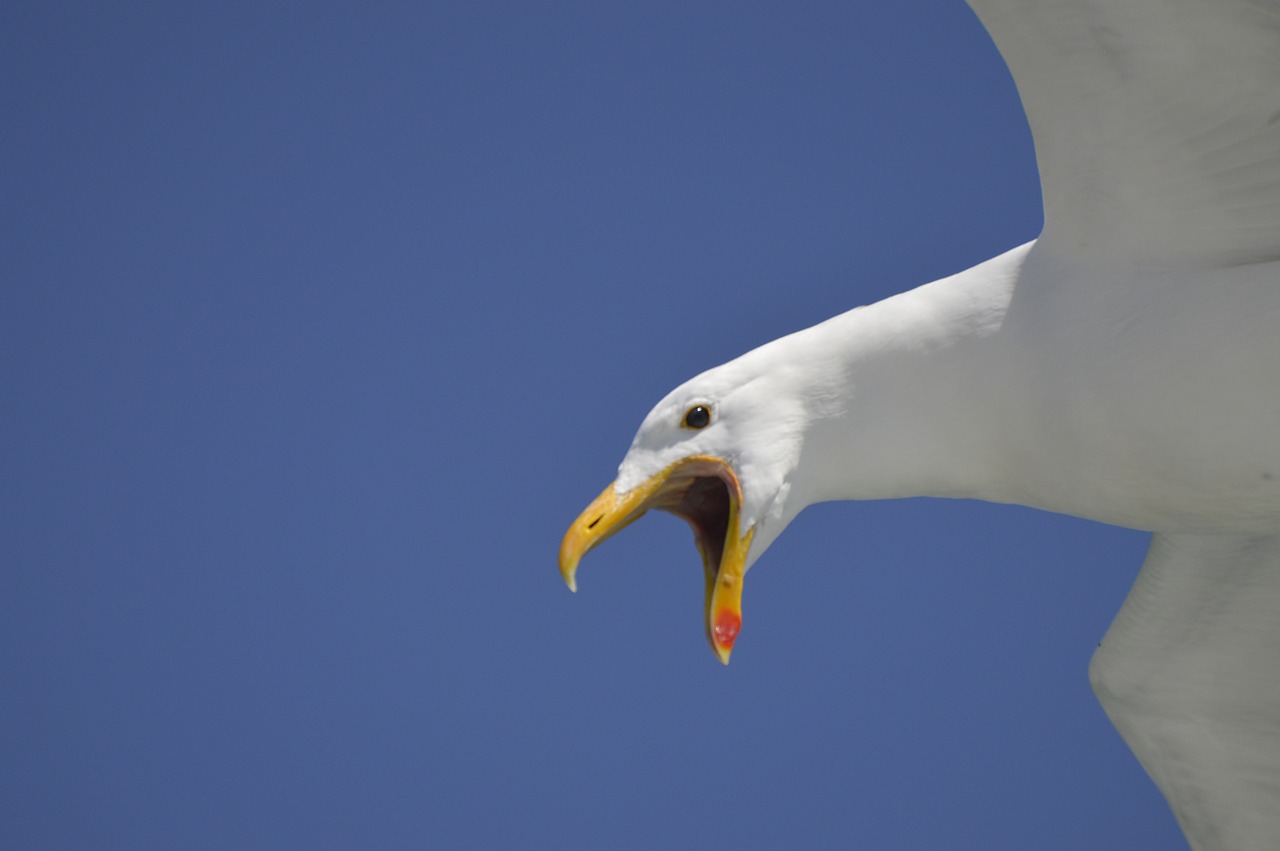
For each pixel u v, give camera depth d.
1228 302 9.32
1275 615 11.52
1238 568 11.42
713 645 10.36
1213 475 9.53
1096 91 9.30
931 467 10.22
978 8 9.20
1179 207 9.48
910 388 10.09
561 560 10.66
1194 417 9.40
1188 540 11.40
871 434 10.24
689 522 11.15
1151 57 9.07
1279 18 8.75
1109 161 9.51
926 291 10.21
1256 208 9.39
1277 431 9.26
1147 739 12.27
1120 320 9.55
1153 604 11.77
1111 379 9.55
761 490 10.44
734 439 10.55
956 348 9.95
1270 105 9.12
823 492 10.52
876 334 10.20
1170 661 11.91
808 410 10.40
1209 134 9.27
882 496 10.49
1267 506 9.62
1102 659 12.13
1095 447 9.73
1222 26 8.86
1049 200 9.79
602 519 10.74
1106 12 8.96
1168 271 9.59
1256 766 12.03
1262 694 11.81
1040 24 9.13
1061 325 9.70
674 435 10.73
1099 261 9.73
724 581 10.44
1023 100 9.50
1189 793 12.27
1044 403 9.77
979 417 9.95
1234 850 12.20
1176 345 9.39
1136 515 10.02
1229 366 9.28
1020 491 10.17
